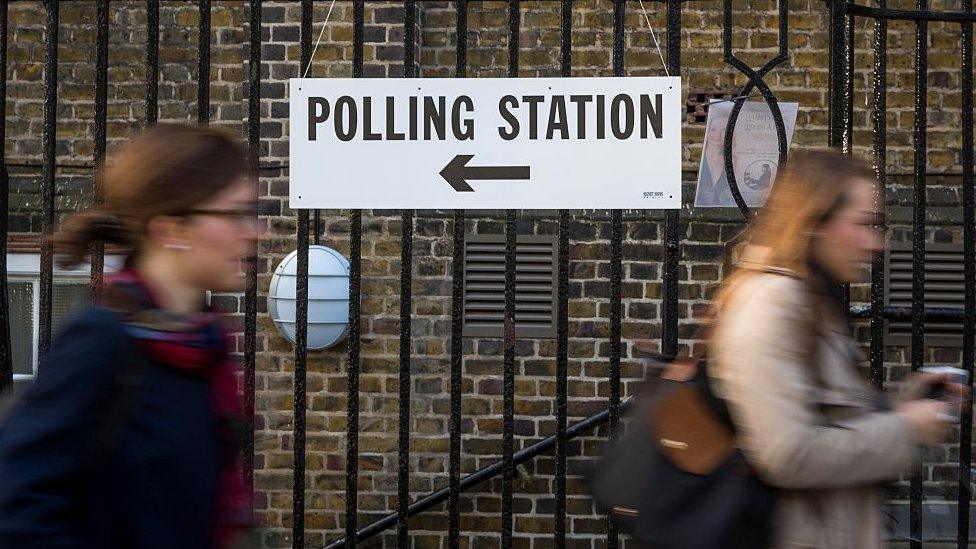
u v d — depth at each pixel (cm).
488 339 491
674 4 266
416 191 267
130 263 156
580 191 264
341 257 469
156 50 274
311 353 479
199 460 148
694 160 496
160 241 154
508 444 272
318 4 480
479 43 495
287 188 479
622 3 267
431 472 482
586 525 483
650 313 489
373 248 480
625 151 264
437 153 267
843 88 272
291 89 269
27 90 501
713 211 489
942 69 496
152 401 144
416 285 484
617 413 270
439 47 495
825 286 181
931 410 183
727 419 179
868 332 493
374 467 479
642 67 494
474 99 266
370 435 479
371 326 480
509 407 272
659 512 181
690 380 184
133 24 498
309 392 479
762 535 175
